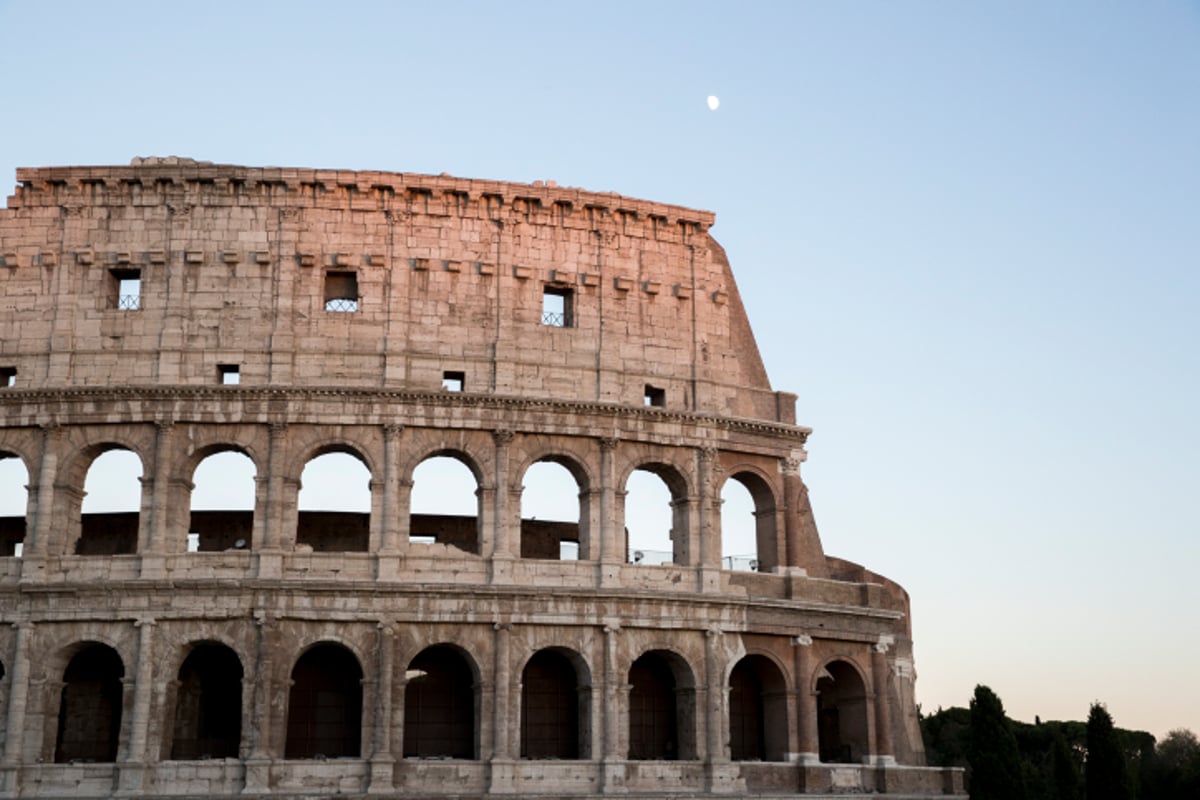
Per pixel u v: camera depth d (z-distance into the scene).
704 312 88.31
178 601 74.62
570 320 85.69
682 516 84.62
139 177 82.31
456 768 74.62
